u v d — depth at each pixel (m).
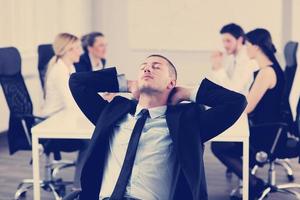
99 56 5.94
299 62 7.67
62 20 8.44
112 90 2.89
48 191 5.11
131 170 2.68
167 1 8.41
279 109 4.64
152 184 2.68
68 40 5.00
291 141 4.70
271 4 8.00
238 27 5.82
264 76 4.57
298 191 5.11
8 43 7.18
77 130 3.82
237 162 4.79
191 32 8.38
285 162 5.66
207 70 8.36
